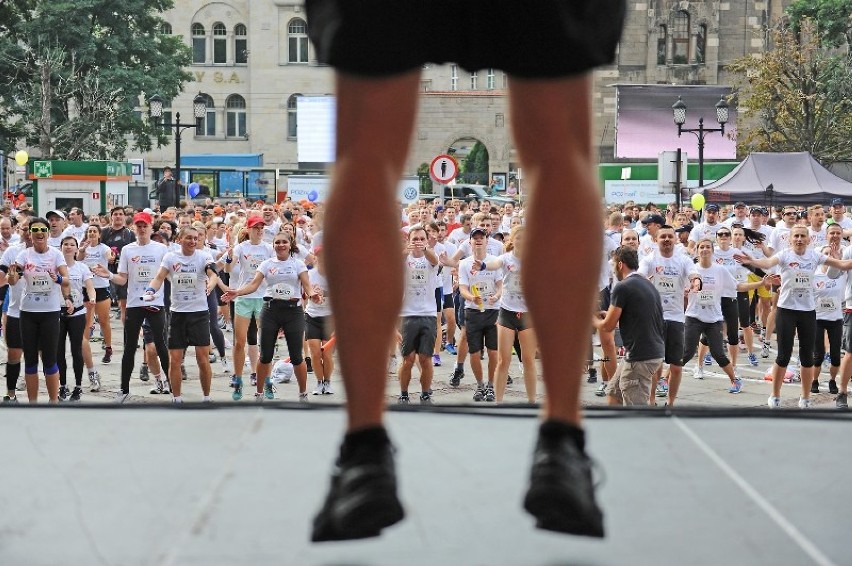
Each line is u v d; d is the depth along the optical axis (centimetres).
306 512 234
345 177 190
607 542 216
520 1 184
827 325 1705
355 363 194
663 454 275
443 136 8012
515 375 1984
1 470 262
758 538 218
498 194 7144
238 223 2564
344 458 197
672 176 3866
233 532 222
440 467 263
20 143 7350
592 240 198
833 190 4244
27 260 1506
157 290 1650
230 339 2466
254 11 8600
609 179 5288
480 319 1703
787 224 2534
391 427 300
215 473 260
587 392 1752
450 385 1880
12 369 1567
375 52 185
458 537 218
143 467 265
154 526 226
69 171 4234
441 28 187
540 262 198
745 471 259
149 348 1766
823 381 1939
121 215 2658
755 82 6106
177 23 8625
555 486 189
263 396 1677
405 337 1664
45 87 6041
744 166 4388
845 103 5903
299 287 1648
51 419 311
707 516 229
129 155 8431
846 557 207
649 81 7912
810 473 259
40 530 225
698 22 7900
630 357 1319
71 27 6250
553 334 201
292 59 8656
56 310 1526
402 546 214
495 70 195
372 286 190
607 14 187
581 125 198
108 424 307
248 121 8675
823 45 6612
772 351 2378
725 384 1911
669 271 1528
